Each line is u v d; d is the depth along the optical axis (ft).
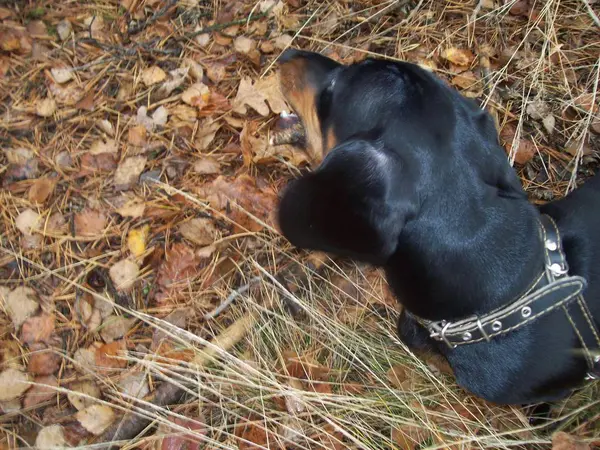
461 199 1.61
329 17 3.00
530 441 2.00
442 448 2.10
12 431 2.16
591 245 1.80
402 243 1.62
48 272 2.40
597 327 1.73
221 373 2.24
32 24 2.96
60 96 2.79
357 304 2.42
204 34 2.94
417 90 1.67
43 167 2.65
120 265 2.43
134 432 2.16
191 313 2.38
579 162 2.67
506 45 2.96
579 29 2.97
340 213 1.46
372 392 2.23
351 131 1.75
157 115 2.74
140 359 2.23
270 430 2.13
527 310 1.65
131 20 3.00
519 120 2.64
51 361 2.28
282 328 2.37
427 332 1.95
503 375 1.75
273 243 2.50
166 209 2.55
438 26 3.01
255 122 2.75
